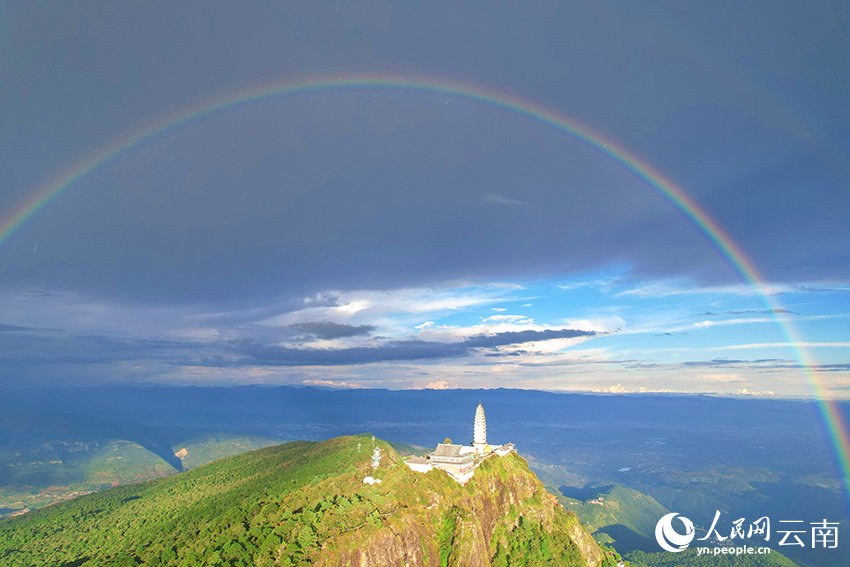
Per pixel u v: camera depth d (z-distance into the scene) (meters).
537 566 171.25
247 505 167.75
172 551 137.25
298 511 143.00
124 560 144.00
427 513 150.25
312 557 114.25
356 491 154.88
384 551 125.94
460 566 144.50
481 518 173.75
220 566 112.12
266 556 114.62
